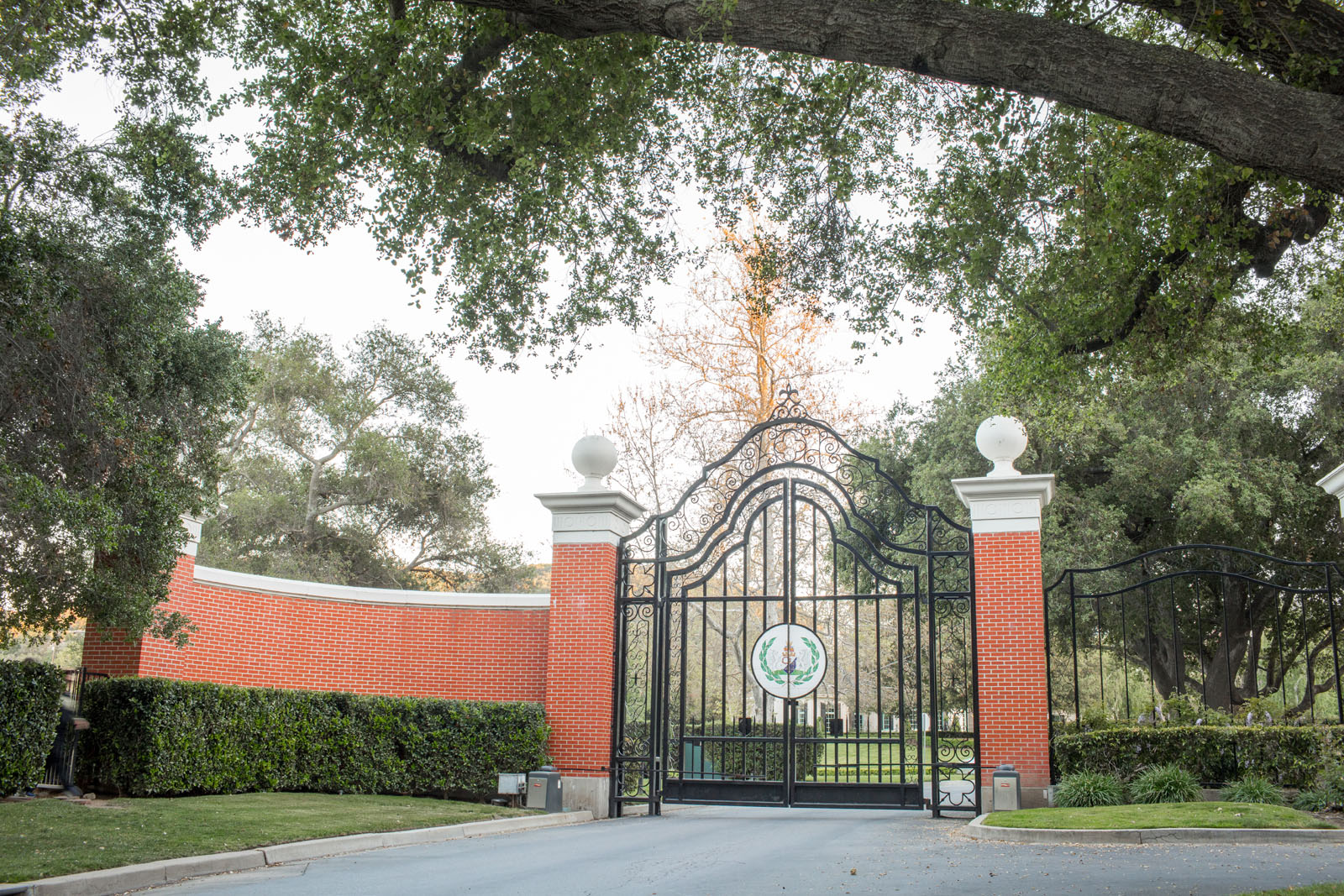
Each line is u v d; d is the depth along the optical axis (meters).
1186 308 10.99
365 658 17.86
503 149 11.80
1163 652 27.91
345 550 35.34
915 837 11.61
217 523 32.69
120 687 12.77
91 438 12.72
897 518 27.12
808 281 12.49
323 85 11.20
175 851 9.03
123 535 13.46
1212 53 10.06
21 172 11.92
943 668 24.75
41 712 11.97
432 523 36.59
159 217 13.00
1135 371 11.70
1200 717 15.82
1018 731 14.36
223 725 13.38
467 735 15.29
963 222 11.48
